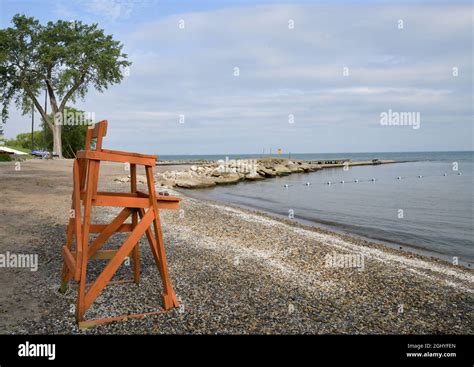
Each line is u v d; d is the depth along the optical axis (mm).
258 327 6477
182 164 81375
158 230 6730
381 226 19844
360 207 27391
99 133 6117
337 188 42812
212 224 15742
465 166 102625
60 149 65438
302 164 83312
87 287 7613
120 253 6410
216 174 49906
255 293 7918
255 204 28188
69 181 27188
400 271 10406
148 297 7301
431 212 25047
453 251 14688
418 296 8500
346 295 8242
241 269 9500
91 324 6141
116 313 6562
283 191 39000
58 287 7617
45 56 60781
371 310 7539
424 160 154375
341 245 13578
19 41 60938
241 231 14586
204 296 7535
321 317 7039
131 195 7297
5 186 22516
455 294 8812
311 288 8500
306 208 26562
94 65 63531
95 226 7371
